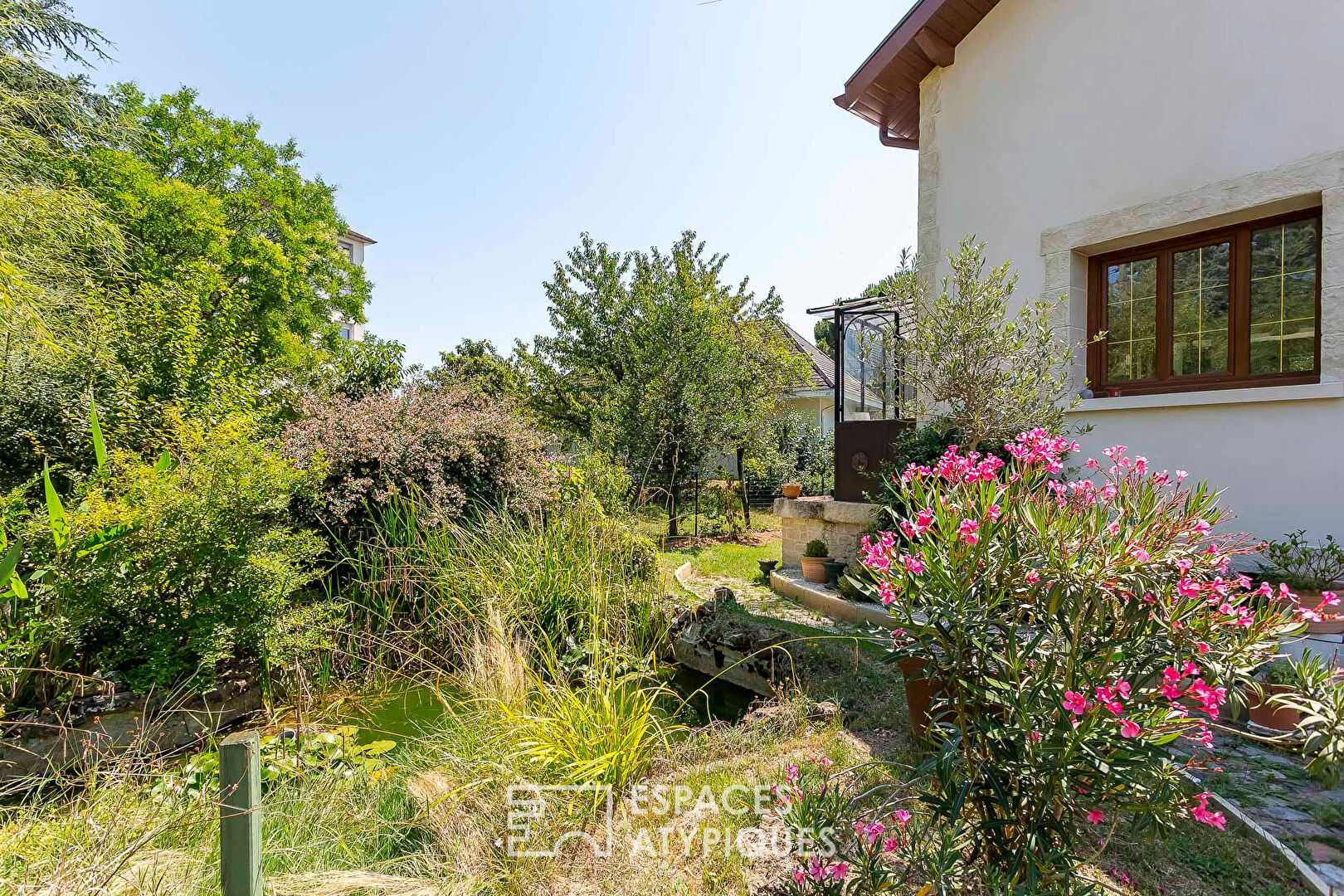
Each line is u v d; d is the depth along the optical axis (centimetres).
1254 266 460
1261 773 283
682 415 1068
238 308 957
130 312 649
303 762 344
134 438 538
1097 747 173
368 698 475
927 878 197
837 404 803
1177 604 179
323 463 557
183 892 212
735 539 1130
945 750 190
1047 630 192
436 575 550
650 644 543
